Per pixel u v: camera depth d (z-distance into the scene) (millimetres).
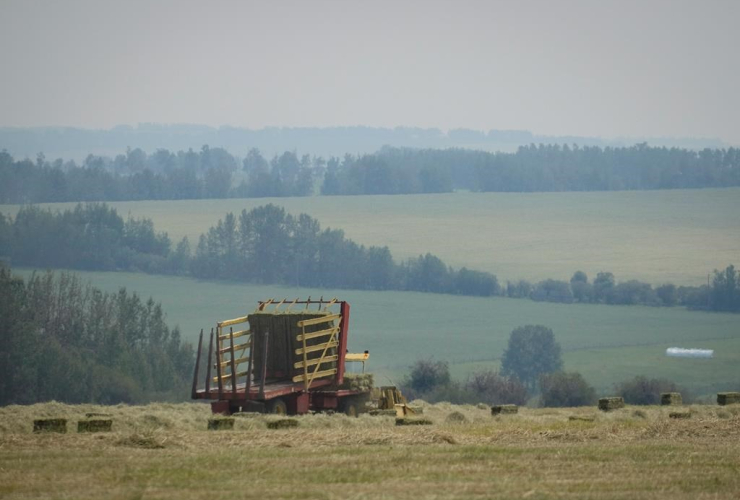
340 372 139500
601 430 101750
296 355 137000
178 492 66938
